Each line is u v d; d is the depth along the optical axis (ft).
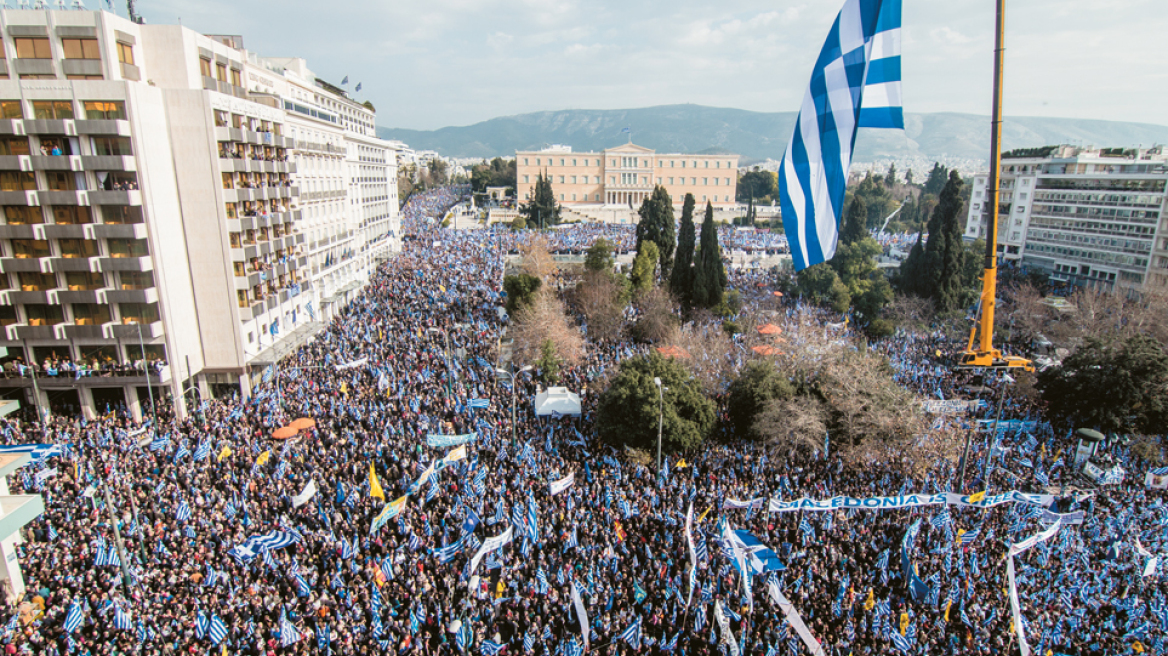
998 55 132.26
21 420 146.30
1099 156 366.02
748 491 111.96
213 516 96.53
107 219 147.95
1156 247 308.60
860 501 98.32
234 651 72.13
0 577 84.43
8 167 139.54
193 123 155.84
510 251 358.64
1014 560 95.91
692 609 81.66
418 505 102.63
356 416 136.05
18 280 148.36
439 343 188.65
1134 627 81.25
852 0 32.76
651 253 256.52
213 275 164.45
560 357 175.83
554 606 80.69
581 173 645.92
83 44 141.79
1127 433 146.92
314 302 228.63
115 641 71.46
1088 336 165.07
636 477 118.62
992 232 153.79
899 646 74.90
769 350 166.91
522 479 112.68
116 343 152.15
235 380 170.60
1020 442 143.33
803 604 81.71
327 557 89.30
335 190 260.62
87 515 97.91
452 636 76.84
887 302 246.06
